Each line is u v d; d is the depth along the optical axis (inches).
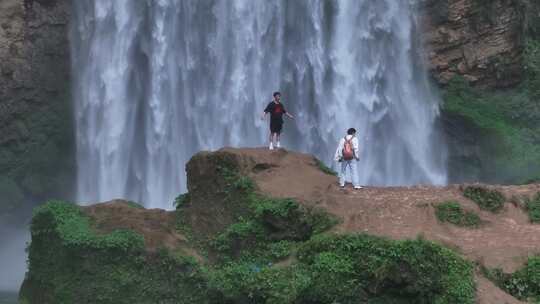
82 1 1700.3
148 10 1686.8
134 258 780.6
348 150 852.6
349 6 1689.2
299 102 1649.9
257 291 682.2
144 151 1636.3
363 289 650.8
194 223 840.3
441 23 1659.7
